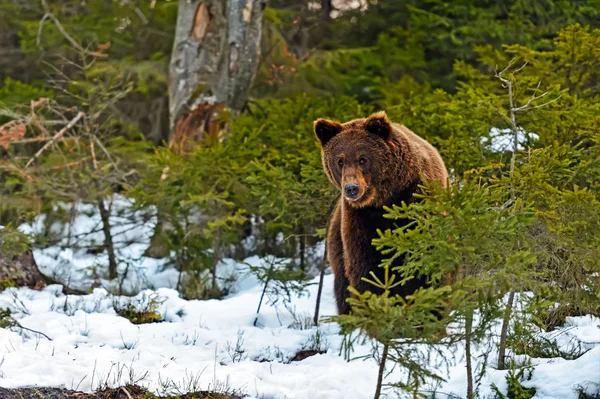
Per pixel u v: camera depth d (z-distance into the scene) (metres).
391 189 10.98
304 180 12.87
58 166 18.02
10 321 11.48
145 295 13.83
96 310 13.16
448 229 8.41
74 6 29.66
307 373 9.98
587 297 9.19
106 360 10.09
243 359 10.71
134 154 20.58
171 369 9.93
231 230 16.77
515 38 24.88
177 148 18.75
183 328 12.01
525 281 8.02
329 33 30.75
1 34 30.67
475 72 17.30
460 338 8.13
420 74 26.92
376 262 11.04
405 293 10.75
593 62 15.09
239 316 12.82
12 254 14.22
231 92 20.80
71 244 18.88
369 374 9.77
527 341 9.63
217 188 16.53
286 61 26.53
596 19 25.78
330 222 13.13
